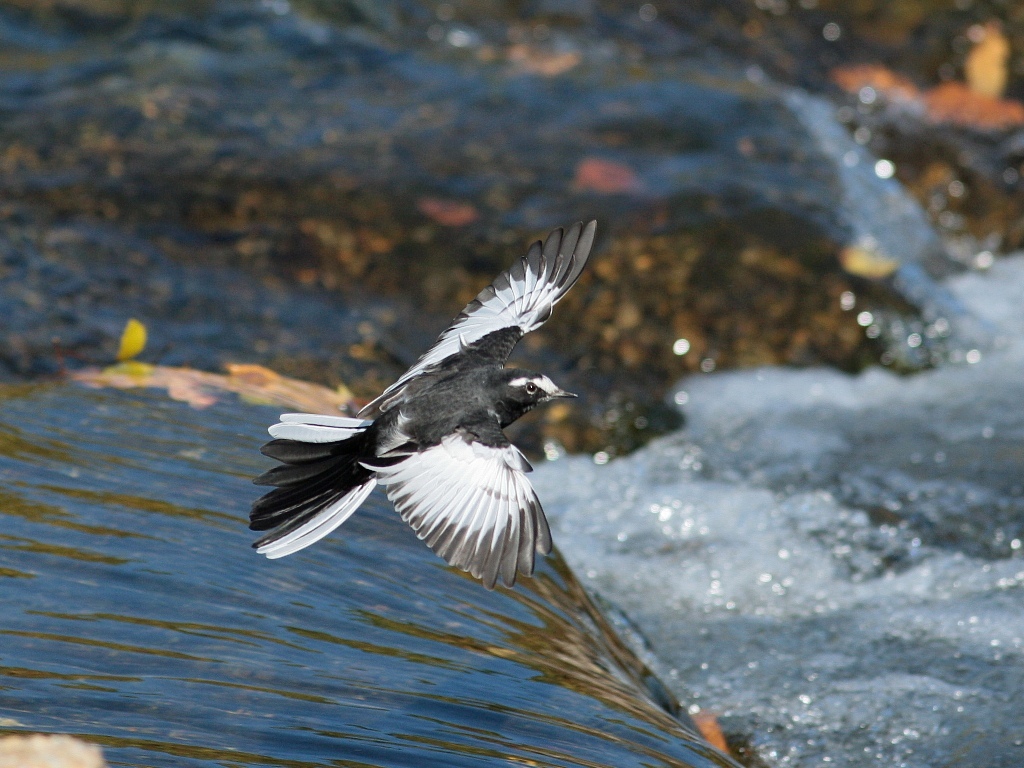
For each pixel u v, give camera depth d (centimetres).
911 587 1073
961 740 873
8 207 1380
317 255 1410
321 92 1708
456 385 699
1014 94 2016
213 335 1238
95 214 1404
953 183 1859
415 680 684
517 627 789
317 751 590
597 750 653
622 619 994
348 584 779
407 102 1708
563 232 788
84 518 785
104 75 1667
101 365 1142
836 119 1884
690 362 1379
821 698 925
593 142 1642
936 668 957
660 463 1248
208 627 689
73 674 622
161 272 1333
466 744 624
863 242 1512
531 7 2042
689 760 674
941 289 1555
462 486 639
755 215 1516
